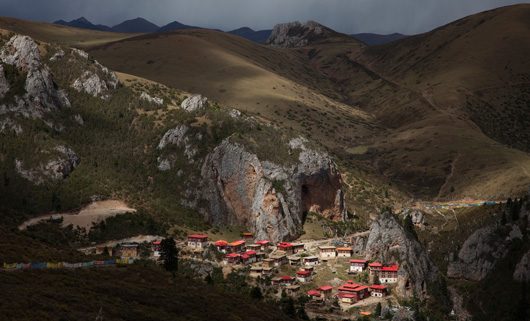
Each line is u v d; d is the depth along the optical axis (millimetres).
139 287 150000
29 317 107812
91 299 129000
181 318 134875
